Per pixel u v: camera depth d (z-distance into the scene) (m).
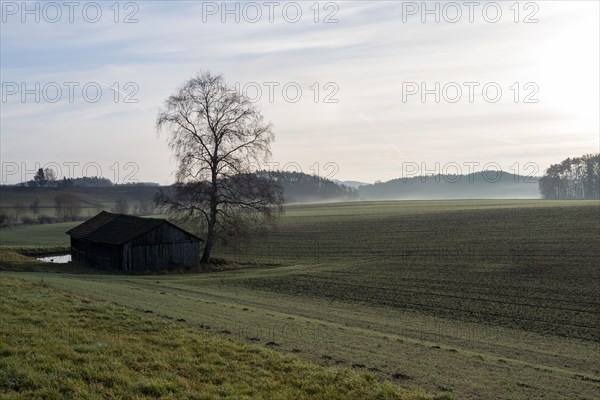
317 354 17.11
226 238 57.66
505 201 157.50
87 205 175.75
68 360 13.84
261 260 61.50
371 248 66.69
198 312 24.27
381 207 143.38
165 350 15.80
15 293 24.03
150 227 54.12
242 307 28.81
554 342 24.89
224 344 16.92
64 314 19.78
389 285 41.50
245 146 55.28
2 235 96.12
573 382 16.52
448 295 37.09
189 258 56.56
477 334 26.02
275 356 15.98
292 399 12.60
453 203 151.50
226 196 56.06
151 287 37.78
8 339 15.42
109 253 54.16
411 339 22.91
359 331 23.12
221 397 12.45
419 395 13.31
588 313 31.02
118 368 13.68
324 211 133.50
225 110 54.53
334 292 38.69
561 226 73.06
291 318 25.41
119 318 20.09
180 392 12.50
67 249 71.31
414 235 76.19
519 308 32.62
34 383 12.12
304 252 66.56
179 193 55.06
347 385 13.76
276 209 57.53
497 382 15.54
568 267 46.00
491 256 54.31
